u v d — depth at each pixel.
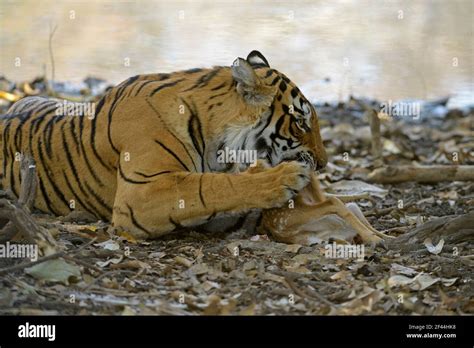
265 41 25.98
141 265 10.07
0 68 22.50
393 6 31.88
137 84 12.02
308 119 12.31
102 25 27.31
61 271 9.48
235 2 31.34
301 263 10.43
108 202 12.06
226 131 11.73
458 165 16.33
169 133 11.48
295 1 31.73
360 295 9.40
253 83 11.69
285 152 12.17
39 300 8.90
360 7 31.31
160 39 25.72
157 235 11.23
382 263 10.54
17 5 29.44
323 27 28.23
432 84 23.89
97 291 9.29
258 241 11.23
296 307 9.18
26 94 19.80
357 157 17.94
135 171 11.30
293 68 24.05
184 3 30.94
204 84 11.90
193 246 11.09
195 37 26.05
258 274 9.99
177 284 9.69
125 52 24.27
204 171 11.84
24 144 12.51
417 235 11.05
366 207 13.87
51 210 12.37
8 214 9.59
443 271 10.16
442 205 14.07
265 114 11.91
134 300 9.16
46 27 26.77
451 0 33.31
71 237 10.88
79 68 22.81
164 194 11.02
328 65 24.50
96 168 11.96
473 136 19.70
